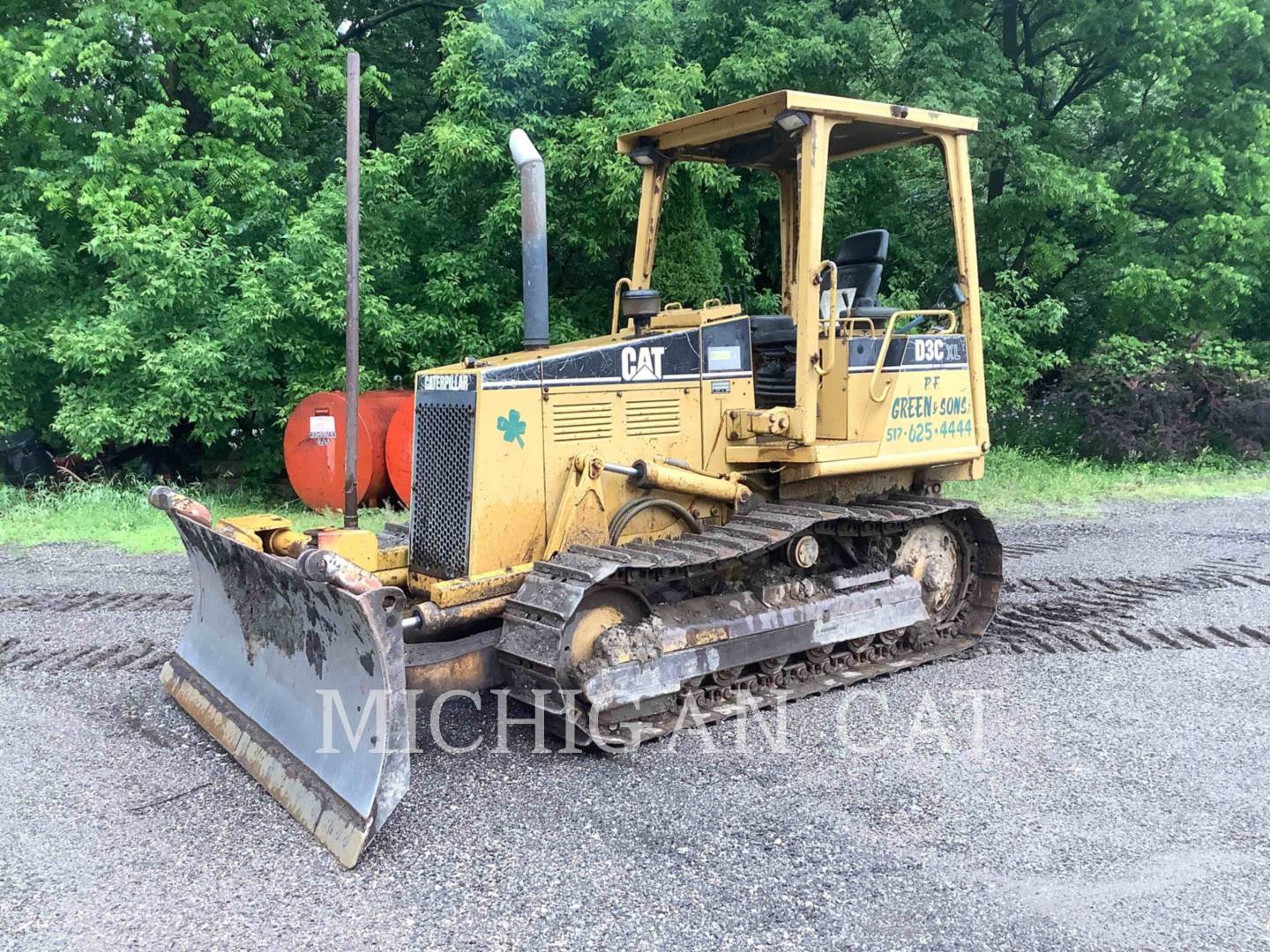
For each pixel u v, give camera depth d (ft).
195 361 35.88
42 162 40.37
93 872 11.30
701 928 10.12
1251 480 42.22
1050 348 53.78
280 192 39.68
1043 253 48.37
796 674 17.30
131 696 17.16
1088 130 53.36
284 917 10.39
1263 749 14.61
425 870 11.32
